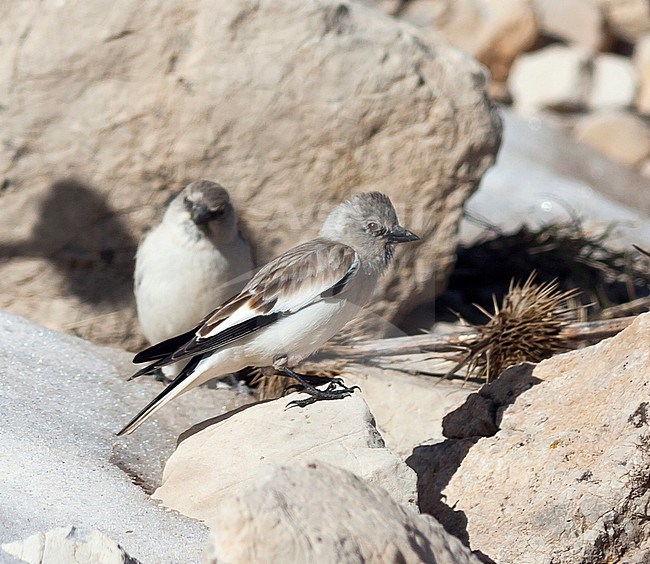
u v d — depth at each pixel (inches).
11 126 496.1
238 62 494.9
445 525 315.0
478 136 514.6
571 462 313.1
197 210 433.7
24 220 500.7
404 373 451.8
